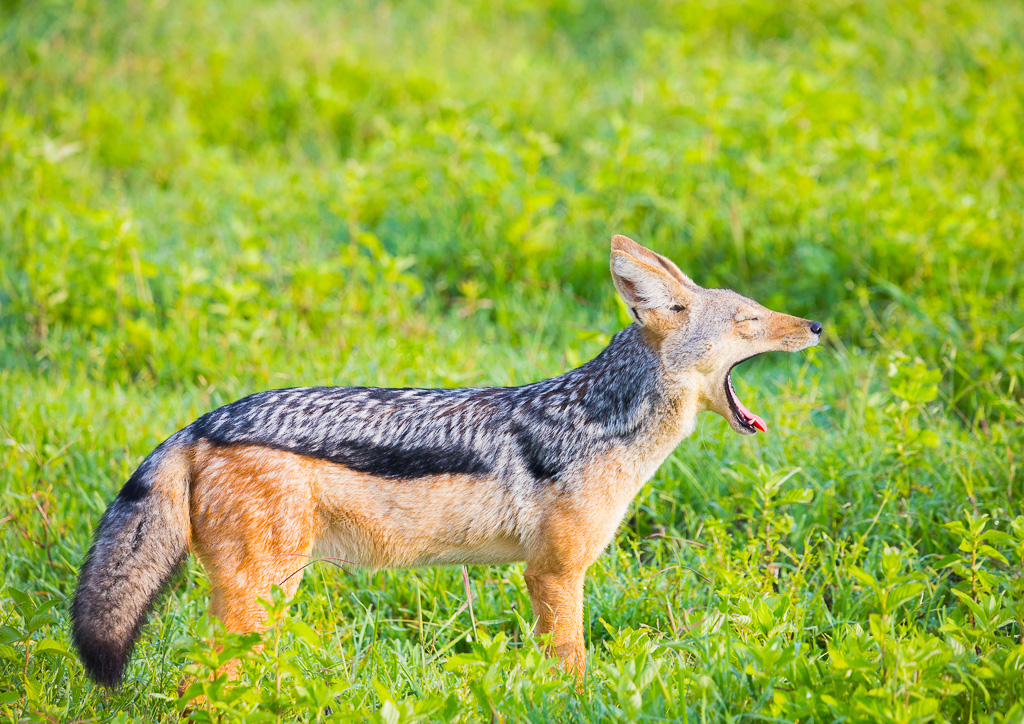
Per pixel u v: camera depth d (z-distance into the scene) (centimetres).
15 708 772
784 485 1152
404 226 1861
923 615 991
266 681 821
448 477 872
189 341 1472
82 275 1584
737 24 2783
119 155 2158
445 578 1054
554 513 882
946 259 1558
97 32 2562
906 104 1989
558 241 1778
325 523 869
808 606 963
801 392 1295
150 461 848
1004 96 2130
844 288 1609
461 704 761
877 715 674
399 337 1502
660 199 1794
